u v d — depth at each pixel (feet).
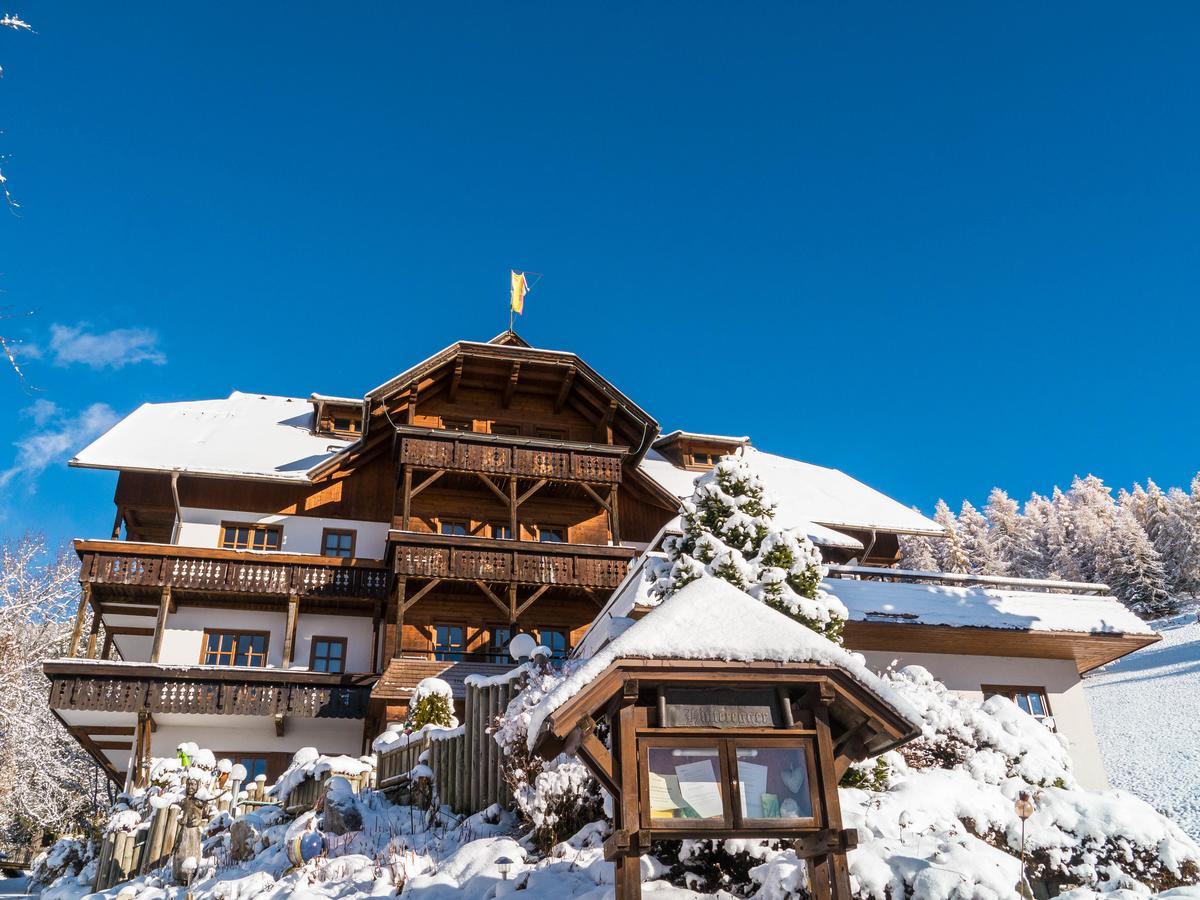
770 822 18.49
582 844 29.60
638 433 97.55
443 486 93.71
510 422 98.78
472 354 94.17
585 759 19.51
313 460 90.63
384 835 36.76
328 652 86.28
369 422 90.22
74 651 75.97
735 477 43.60
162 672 75.92
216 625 85.20
